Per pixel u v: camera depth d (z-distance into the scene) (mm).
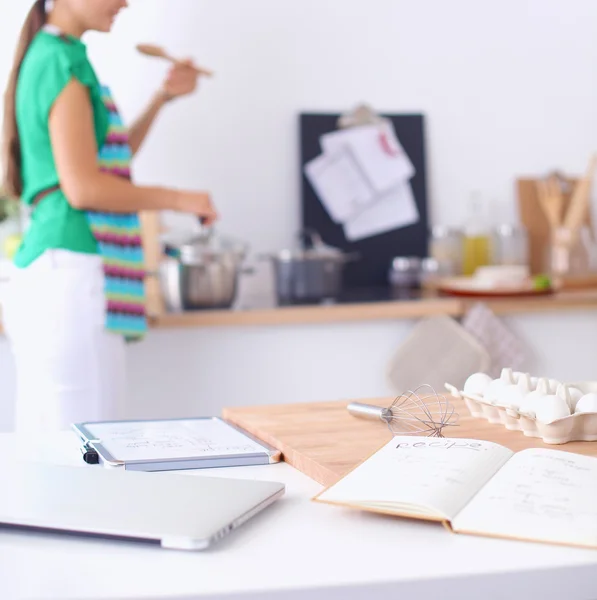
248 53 3236
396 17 3365
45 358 2139
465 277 3271
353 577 725
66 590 707
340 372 2752
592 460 952
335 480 976
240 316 2631
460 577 726
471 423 1260
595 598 748
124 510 850
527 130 3490
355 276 3369
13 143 2213
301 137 3283
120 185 2166
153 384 2631
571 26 3500
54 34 2154
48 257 2129
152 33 3152
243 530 843
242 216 3262
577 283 3236
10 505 868
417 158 3396
